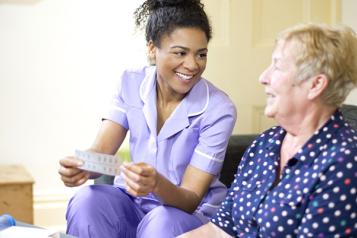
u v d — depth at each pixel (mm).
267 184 1550
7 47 3148
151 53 2051
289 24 3102
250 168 1660
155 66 2150
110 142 2127
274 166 1571
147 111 2064
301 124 1509
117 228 1936
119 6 3234
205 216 1979
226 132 1979
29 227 1631
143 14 2115
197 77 1996
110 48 3256
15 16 3137
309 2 3104
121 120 2139
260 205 1540
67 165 1850
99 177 2244
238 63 3049
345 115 2344
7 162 3229
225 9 3010
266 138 1675
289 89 1472
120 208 1972
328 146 1444
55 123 3260
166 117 2074
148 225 1805
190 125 2016
